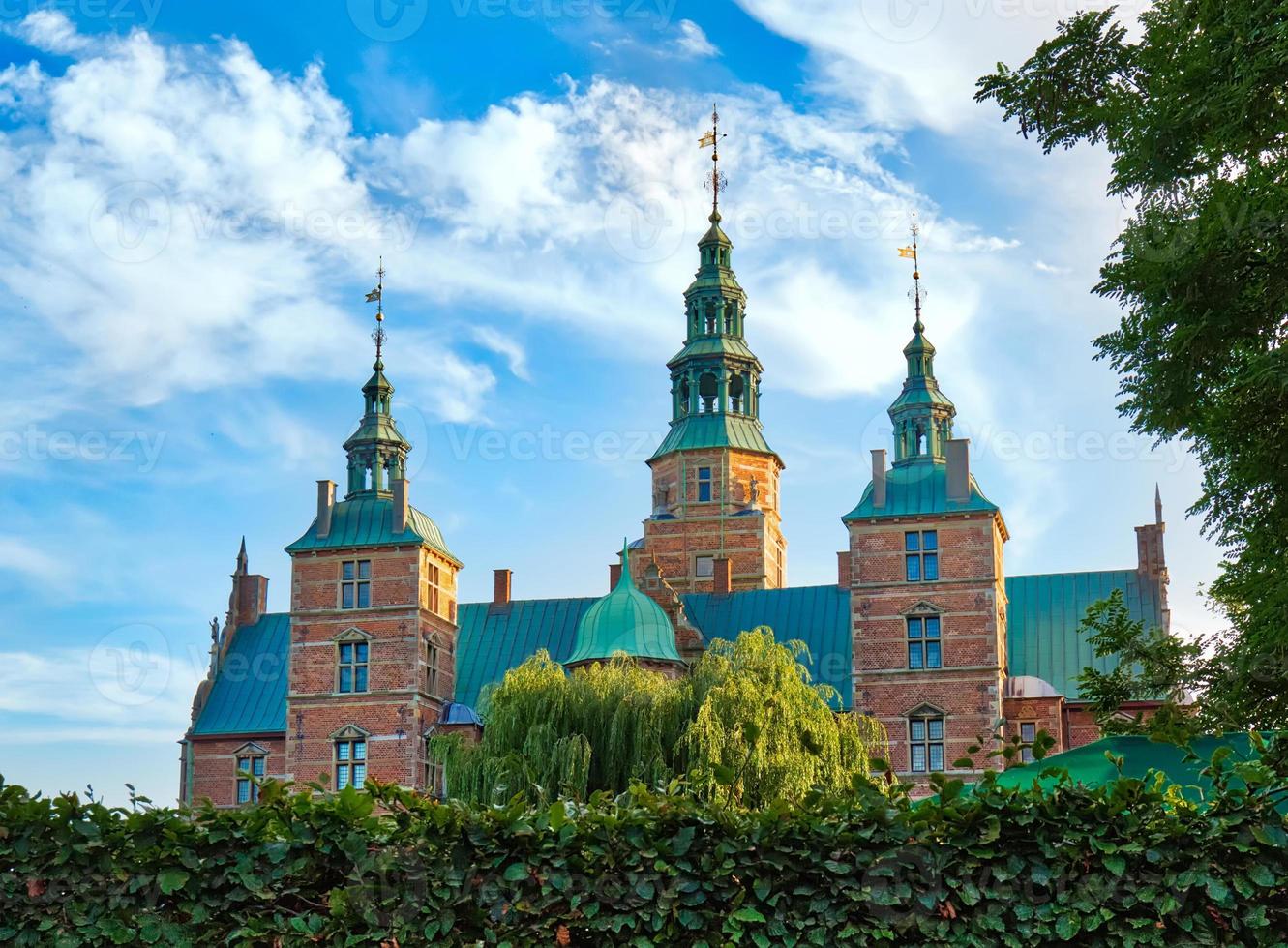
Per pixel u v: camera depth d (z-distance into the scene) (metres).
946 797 13.25
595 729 48.00
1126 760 17.08
